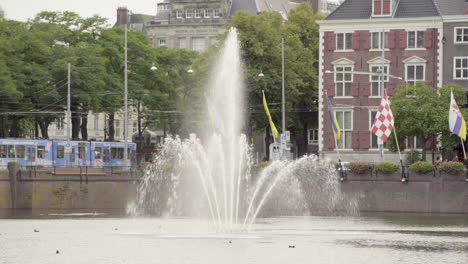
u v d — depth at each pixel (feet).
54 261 205.16
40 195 361.51
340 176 338.54
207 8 649.61
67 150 428.56
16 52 439.22
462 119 332.19
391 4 431.84
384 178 333.62
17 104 444.96
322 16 515.50
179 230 272.92
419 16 428.97
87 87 456.04
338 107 439.22
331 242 241.55
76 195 363.76
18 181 360.07
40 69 439.22
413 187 329.72
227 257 211.61
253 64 451.53
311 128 529.45
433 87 426.10
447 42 425.28
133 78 512.63
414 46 429.79
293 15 510.58
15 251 221.46
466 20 422.41
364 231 269.03
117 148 474.49
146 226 285.84
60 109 462.19
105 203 365.81
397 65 431.43
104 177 365.81
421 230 272.10
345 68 439.22
